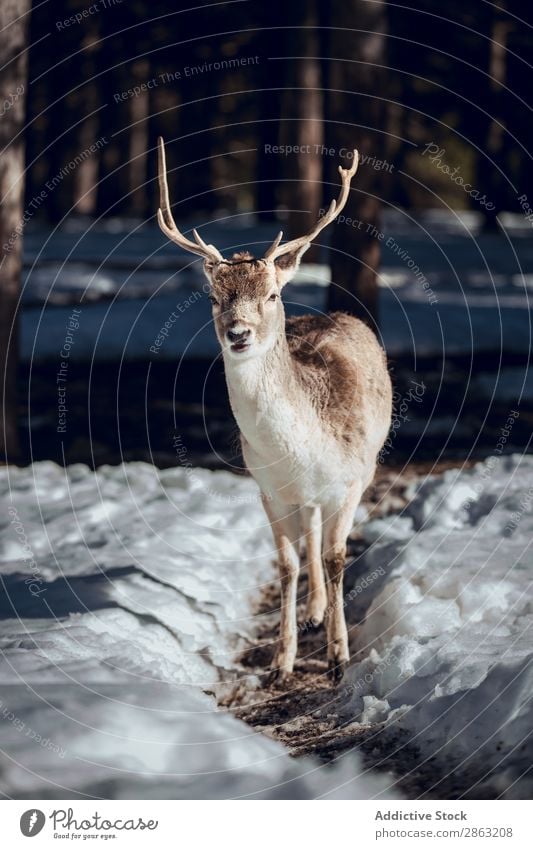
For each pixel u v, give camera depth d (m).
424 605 5.74
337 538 5.80
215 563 7.18
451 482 8.25
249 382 5.20
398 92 29.61
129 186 34.16
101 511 8.02
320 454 5.52
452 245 26.11
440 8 24.91
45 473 9.16
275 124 26.31
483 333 14.61
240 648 6.27
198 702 4.75
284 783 4.05
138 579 6.52
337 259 11.06
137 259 20.59
